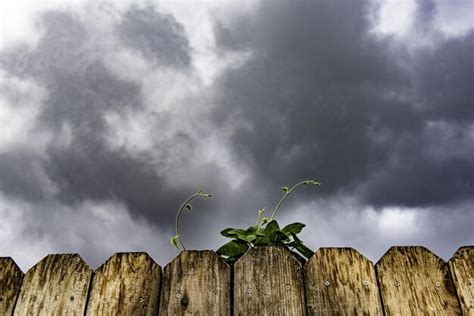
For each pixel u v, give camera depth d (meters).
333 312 1.51
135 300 1.54
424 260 1.58
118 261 1.62
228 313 1.52
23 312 1.53
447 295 1.52
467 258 1.57
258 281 1.56
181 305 1.53
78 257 1.63
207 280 1.57
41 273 1.60
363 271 1.57
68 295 1.56
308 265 1.59
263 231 1.78
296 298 1.53
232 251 1.72
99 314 1.52
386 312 1.50
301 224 1.75
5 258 1.63
